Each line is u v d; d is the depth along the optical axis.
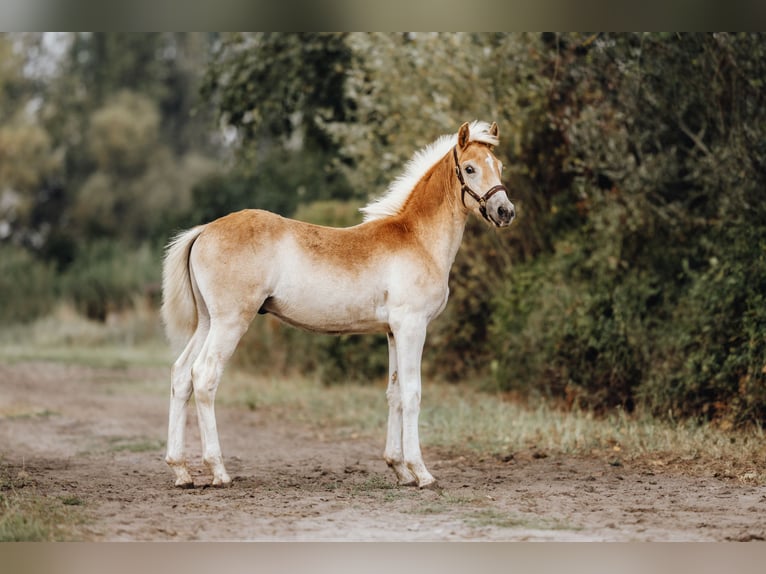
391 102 13.91
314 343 16.33
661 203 12.26
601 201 12.28
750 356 9.92
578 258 12.74
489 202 7.74
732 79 10.97
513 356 12.99
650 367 11.02
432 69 13.30
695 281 11.20
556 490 7.78
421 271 7.81
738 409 9.83
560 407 11.73
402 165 13.86
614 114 11.95
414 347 7.78
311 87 17.19
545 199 13.77
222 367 7.63
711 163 11.01
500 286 14.24
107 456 10.04
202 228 7.77
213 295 7.57
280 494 7.63
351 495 7.61
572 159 12.41
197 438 11.48
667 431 9.82
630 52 11.84
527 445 9.93
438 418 11.63
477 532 6.39
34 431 12.09
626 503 7.27
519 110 12.89
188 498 7.44
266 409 14.03
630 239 12.23
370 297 7.77
